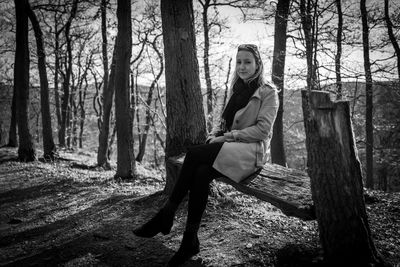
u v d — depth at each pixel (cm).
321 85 942
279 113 1046
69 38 2166
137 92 2153
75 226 480
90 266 350
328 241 283
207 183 298
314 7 862
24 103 1229
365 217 280
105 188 719
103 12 1412
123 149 876
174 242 387
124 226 455
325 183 277
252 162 315
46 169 1012
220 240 371
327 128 274
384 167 2042
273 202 298
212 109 1627
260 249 336
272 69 1063
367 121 1459
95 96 2858
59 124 2555
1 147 1744
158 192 564
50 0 1628
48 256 386
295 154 2641
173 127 517
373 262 276
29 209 596
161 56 1959
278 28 1027
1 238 455
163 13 504
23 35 1216
